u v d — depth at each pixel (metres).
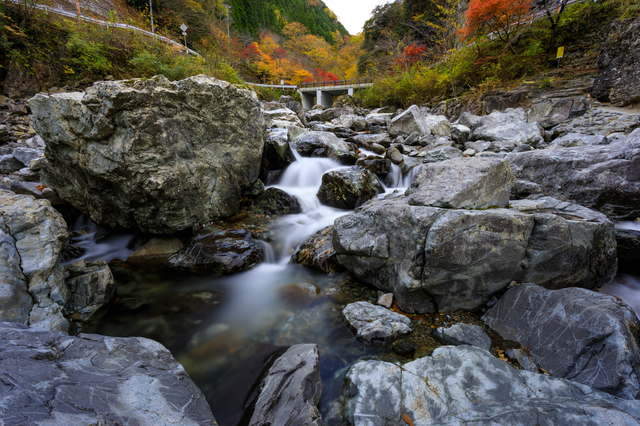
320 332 3.01
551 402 1.82
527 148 6.81
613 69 9.26
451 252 2.87
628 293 3.58
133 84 3.85
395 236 3.24
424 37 23.14
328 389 2.33
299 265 4.40
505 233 2.96
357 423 1.91
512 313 2.88
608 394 1.92
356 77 34.28
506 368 2.17
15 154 6.71
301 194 6.46
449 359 2.27
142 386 1.73
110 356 1.91
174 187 4.31
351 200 5.80
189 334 3.03
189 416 1.67
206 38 24.91
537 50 12.55
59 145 4.30
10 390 1.29
